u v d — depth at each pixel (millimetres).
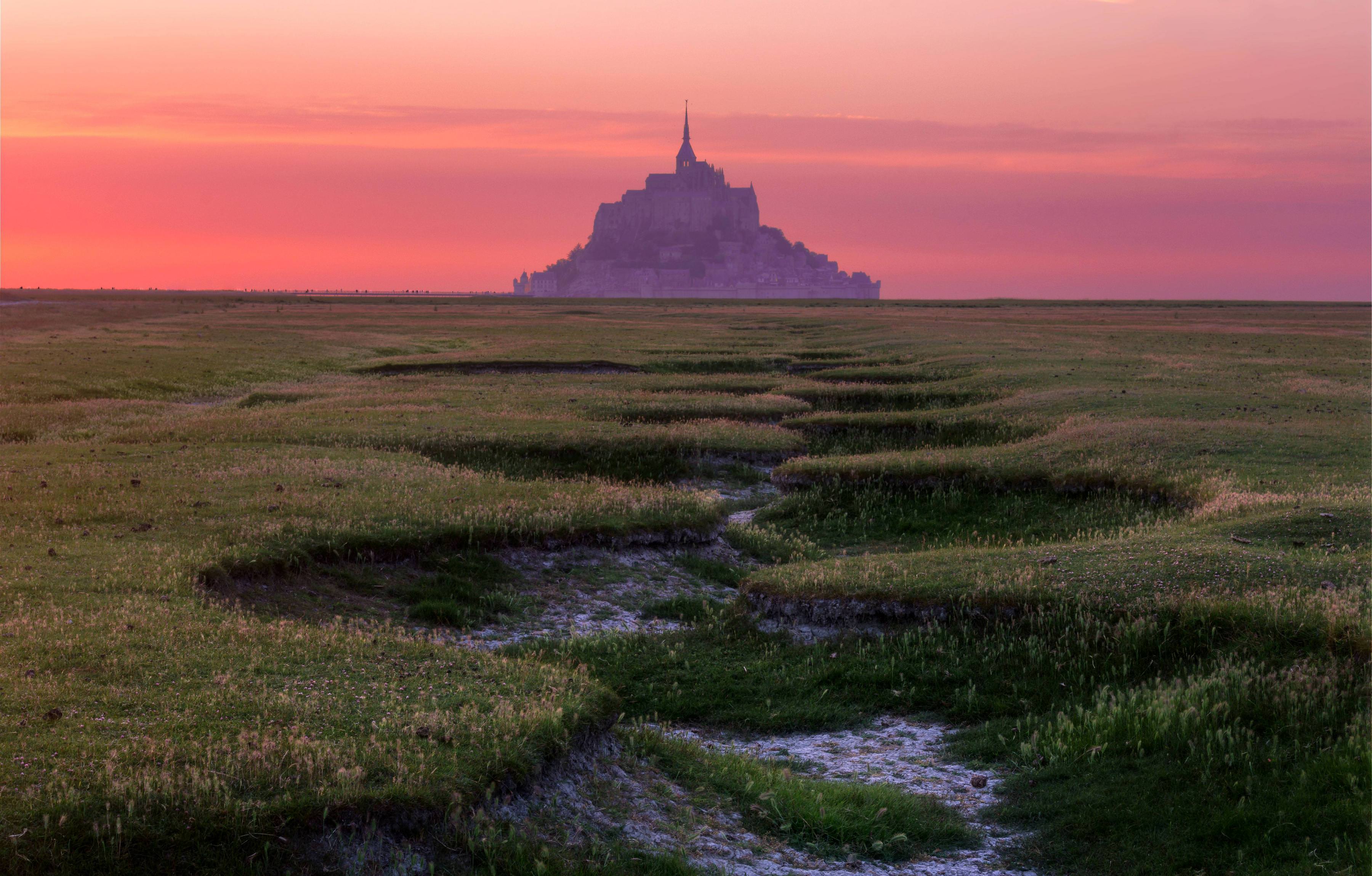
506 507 24000
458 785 9859
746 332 112062
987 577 18500
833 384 55906
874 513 30062
